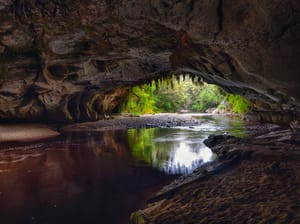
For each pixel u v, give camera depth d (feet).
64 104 75.25
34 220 16.46
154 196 20.30
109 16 27.35
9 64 47.52
